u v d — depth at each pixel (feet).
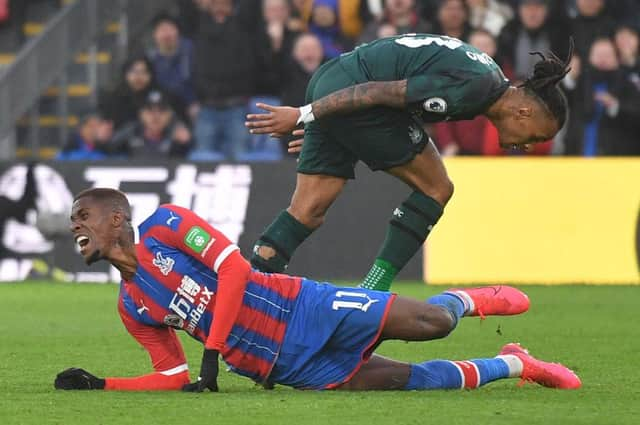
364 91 73.82
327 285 63.16
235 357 62.59
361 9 163.84
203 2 159.22
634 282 139.64
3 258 145.59
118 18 188.44
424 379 63.72
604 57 152.05
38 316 109.60
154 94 164.76
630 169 140.97
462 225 141.08
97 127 166.20
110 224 61.62
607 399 61.93
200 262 61.77
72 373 64.69
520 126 73.92
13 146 185.16
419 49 74.13
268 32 159.63
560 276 140.36
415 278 140.67
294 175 141.90
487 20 156.35
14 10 198.80
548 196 141.18
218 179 143.33
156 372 64.49
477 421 55.01
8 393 64.03
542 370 65.57
